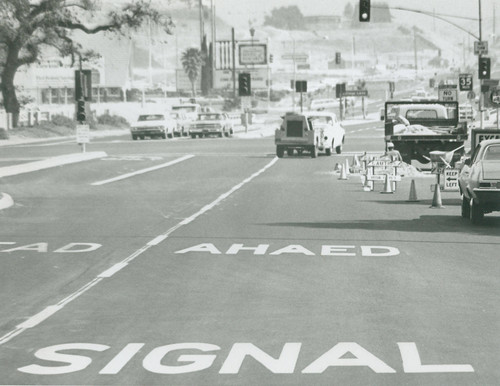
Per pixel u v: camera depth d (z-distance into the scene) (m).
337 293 14.63
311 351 10.91
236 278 16.08
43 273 16.77
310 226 23.73
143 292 14.82
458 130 45.00
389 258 18.36
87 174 43.34
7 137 84.56
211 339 11.55
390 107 47.09
